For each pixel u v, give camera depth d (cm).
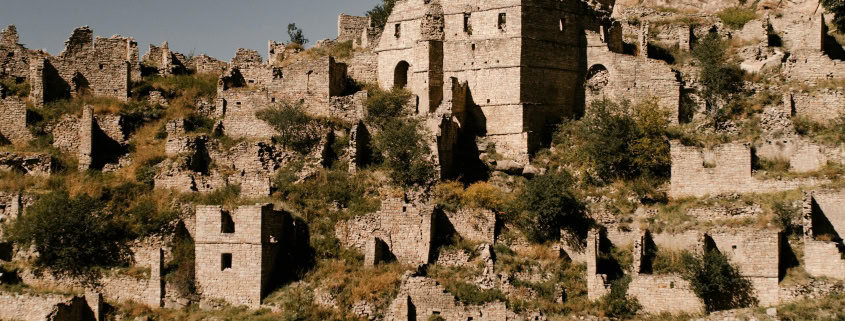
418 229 7731
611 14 9969
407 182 8244
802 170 7844
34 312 7356
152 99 9250
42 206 7794
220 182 8225
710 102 8594
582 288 7375
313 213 8006
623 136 8156
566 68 8950
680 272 7212
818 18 8931
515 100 8712
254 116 8981
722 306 7088
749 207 7538
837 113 8188
